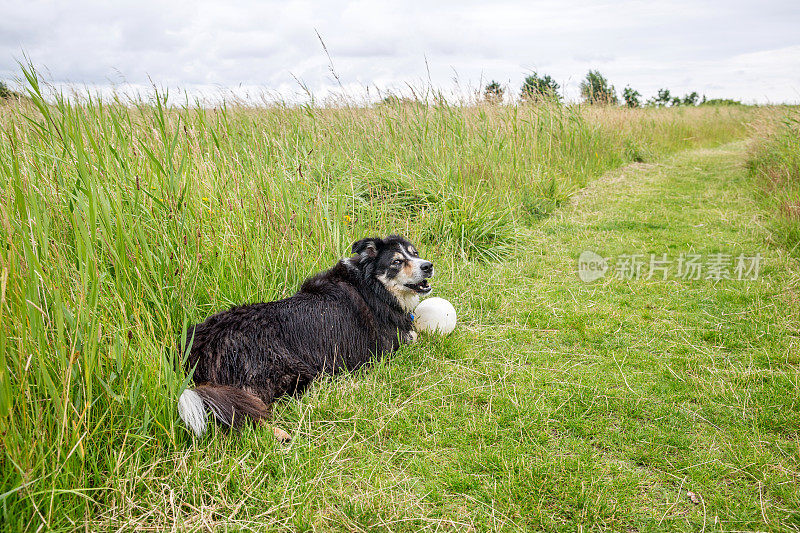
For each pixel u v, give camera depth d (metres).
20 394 2.28
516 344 4.34
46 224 2.71
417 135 7.86
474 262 6.11
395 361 3.92
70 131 3.43
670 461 2.88
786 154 9.09
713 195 9.39
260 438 2.88
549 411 3.32
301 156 6.32
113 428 2.56
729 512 2.51
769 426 3.14
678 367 3.88
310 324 3.52
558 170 10.16
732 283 5.45
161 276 3.62
